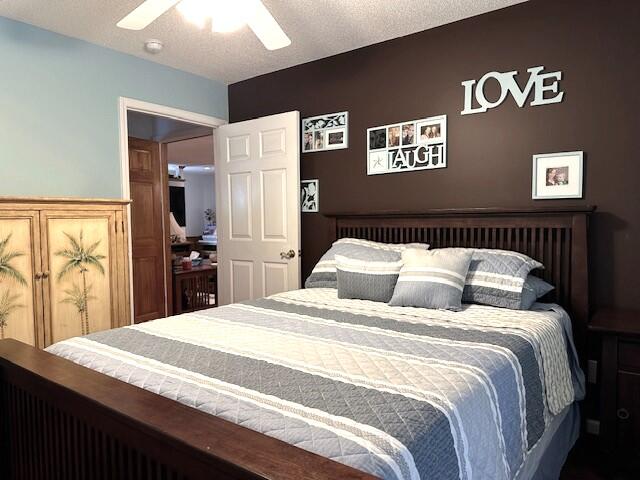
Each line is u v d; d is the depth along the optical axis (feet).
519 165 8.49
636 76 7.34
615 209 7.57
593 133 7.73
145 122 15.43
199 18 6.56
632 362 6.23
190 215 38.37
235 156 12.50
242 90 12.84
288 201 11.41
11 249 7.68
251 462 2.59
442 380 4.08
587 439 7.63
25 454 4.83
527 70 8.34
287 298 8.35
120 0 8.10
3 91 8.69
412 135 9.80
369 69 10.41
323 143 11.27
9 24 8.76
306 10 8.59
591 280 7.81
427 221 9.37
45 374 4.21
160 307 15.85
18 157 8.91
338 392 3.79
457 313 6.90
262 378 4.14
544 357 5.73
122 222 9.36
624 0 7.40
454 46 9.18
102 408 3.49
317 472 2.48
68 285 8.45
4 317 7.60
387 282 8.01
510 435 4.44
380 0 8.23
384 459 2.81
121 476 3.50
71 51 9.68
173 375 4.25
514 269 7.45
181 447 2.88
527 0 8.28
